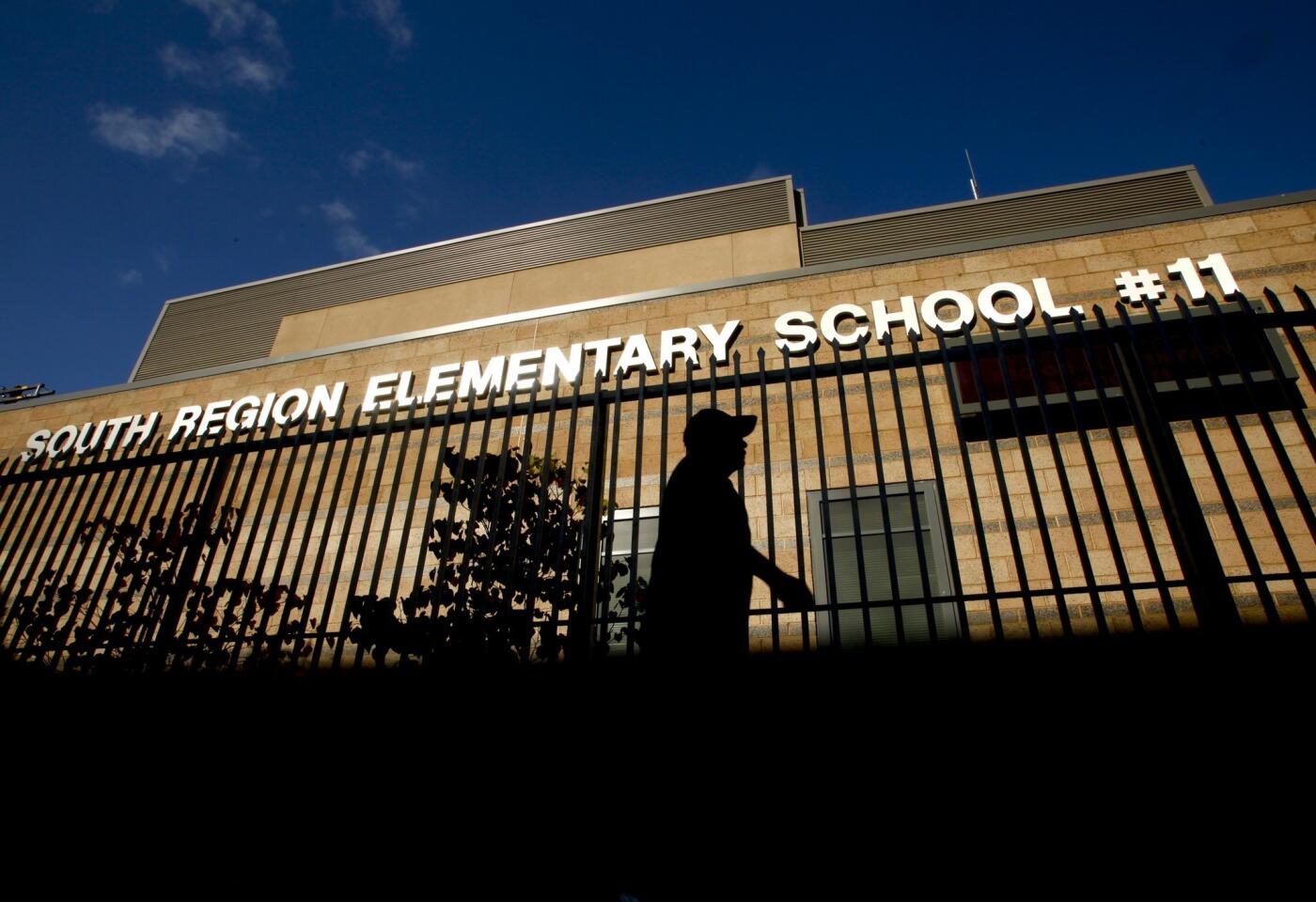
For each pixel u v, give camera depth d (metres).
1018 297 7.10
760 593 6.34
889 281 7.71
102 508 4.48
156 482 4.42
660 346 7.96
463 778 3.06
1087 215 9.30
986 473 6.32
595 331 8.32
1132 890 2.39
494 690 3.16
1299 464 5.65
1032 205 9.62
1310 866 2.25
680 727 2.71
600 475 3.42
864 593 2.82
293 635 3.52
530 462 4.73
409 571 7.14
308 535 3.74
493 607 4.14
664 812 2.63
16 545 4.52
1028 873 2.48
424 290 11.52
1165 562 5.56
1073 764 2.55
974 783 2.60
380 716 3.29
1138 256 7.16
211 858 3.32
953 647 2.71
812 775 2.66
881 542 6.30
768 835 2.58
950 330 7.09
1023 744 2.60
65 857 3.53
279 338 11.90
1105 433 6.18
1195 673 2.53
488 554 3.52
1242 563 5.41
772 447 6.96
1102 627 2.63
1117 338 3.16
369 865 3.08
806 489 6.70
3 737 3.86
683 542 2.96
